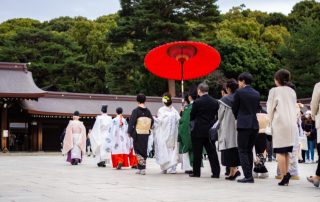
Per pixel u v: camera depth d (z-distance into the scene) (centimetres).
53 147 3102
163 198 516
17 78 3061
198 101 825
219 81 4025
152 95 4238
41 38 4931
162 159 962
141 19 3669
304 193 571
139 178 826
